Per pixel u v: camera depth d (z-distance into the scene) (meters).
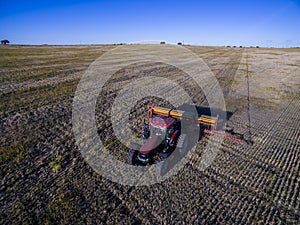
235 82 18.91
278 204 5.21
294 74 23.92
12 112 10.30
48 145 7.46
